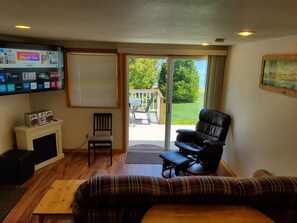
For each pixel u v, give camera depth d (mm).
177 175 3570
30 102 4410
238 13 1412
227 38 2900
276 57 2611
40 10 1512
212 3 1188
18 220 2617
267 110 2830
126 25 2057
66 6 1376
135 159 4402
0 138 3561
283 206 1919
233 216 1677
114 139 4691
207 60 4316
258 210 1859
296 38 2328
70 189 2480
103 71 4391
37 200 3000
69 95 4445
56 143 4219
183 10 1374
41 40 4027
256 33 2328
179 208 1771
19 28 2529
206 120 4148
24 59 3465
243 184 1874
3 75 3221
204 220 1618
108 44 4234
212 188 1821
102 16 1653
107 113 4516
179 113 4723
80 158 4387
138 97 5023
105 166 4090
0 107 3549
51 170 3873
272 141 2715
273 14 1419
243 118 3502
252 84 3232
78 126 4605
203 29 2146
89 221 1853
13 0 1262
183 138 4148
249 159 3299
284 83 2477
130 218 1855
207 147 3623
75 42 4211
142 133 5438
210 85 4395
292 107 2357
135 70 4578
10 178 3367
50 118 4055
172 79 4512
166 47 4266
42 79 3775
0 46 3148
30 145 3723
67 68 4312
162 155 3695
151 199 1831
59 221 2596
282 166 2520
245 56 3479
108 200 1813
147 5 1282
